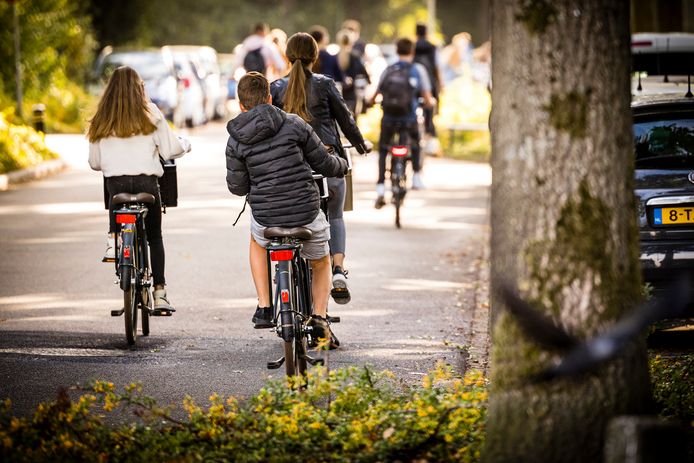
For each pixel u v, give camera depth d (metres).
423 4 150.00
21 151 44.88
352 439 11.72
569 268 10.10
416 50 47.59
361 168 47.38
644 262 18.03
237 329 20.02
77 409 11.93
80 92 70.44
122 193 18.56
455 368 17.08
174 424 13.19
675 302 8.39
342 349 18.38
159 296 18.97
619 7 10.15
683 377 13.91
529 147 10.16
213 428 12.08
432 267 26.09
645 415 10.30
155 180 18.86
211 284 24.00
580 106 10.06
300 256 15.93
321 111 18.56
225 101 83.19
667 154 18.39
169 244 28.86
